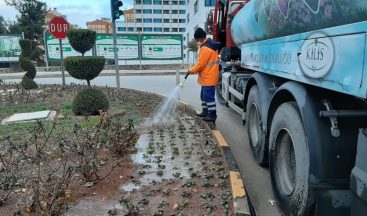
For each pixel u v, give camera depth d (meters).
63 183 3.90
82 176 4.51
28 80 13.77
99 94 8.41
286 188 3.93
